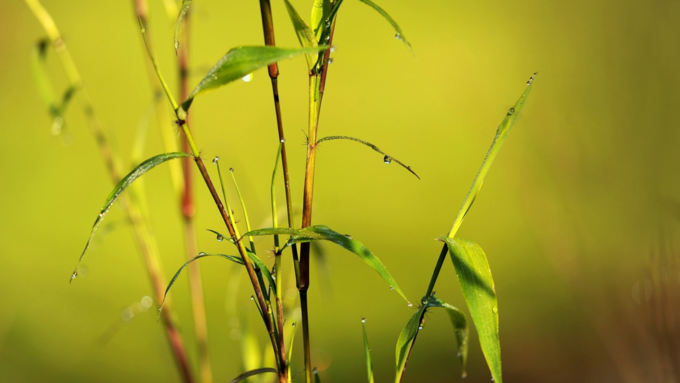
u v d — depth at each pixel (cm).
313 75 72
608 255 103
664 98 106
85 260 198
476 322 71
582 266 104
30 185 249
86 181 257
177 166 93
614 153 103
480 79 140
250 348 88
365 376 167
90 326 183
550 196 105
